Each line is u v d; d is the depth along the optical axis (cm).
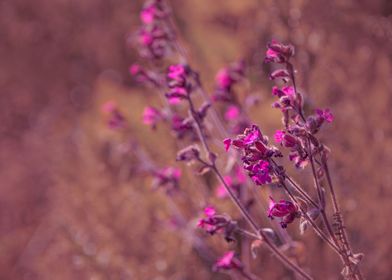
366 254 436
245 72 423
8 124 892
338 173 472
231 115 423
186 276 500
